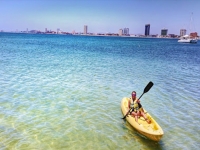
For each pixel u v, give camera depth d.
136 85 16.19
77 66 23.55
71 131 8.64
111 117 10.20
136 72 21.58
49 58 29.80
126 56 36.84
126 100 11.87
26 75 17.72
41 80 16.20
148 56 38.47
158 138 7.96
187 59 35.62
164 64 28.59
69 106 11.23
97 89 14.55
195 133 8.96
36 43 69.50
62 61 27.16
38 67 21.84
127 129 9.08
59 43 76.75
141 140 8.27
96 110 10.93
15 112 10.11
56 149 7.38
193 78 19.69
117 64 26.55
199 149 7.80
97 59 30.77
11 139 7.80
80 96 12.91
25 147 7.37
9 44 57.34
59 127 8.91
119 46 70.25
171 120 10.16
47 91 13.51
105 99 12.63
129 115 9.80
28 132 8.37
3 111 10.14
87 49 51.00
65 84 15.37
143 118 9.66
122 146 7.78
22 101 11.55
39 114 10.05
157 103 12.46
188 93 14.63
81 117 10.00
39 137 8.05
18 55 31.69
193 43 113.56
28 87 14.16
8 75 17.41
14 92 12.98
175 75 20.92
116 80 17.45
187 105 12.23
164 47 72.44
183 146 7.97
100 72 20.55
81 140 8.02
